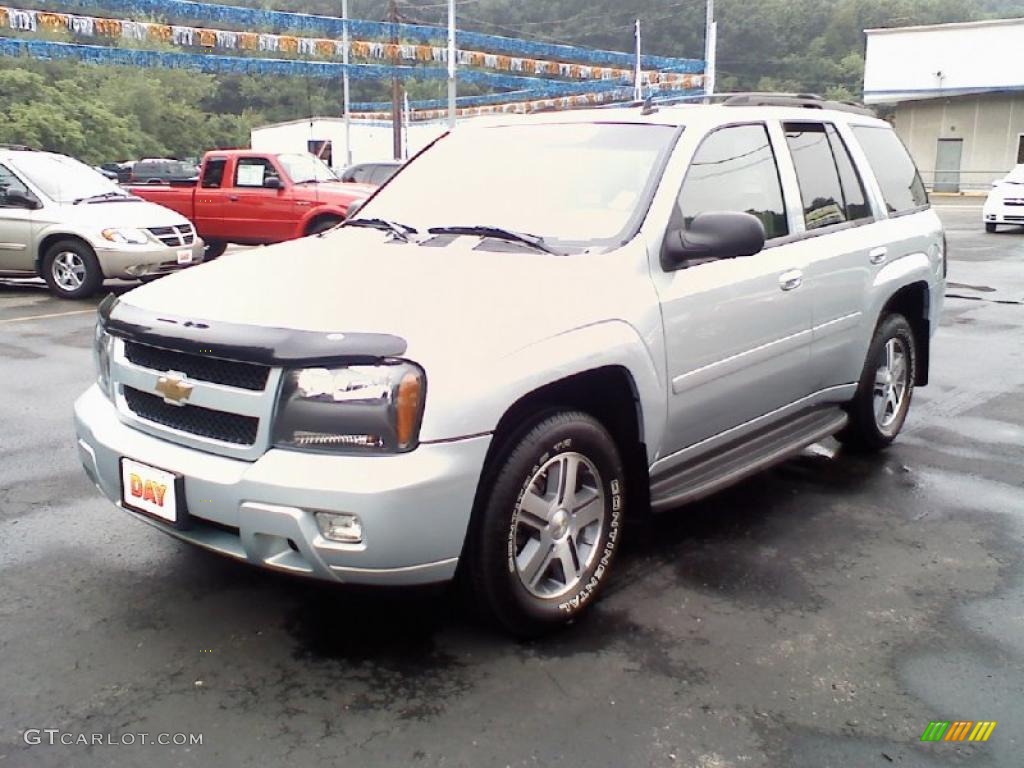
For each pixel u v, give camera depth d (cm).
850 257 478
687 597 367
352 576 285
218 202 1451
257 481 282
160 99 7906
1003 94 3553
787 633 340
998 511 463
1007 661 323
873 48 3756
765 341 420
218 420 302
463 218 404
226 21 1902
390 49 2155
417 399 281
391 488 275
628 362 340
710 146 409
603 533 351
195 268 378
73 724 278
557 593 336
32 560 386
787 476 514
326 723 281
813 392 479
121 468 321
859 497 481
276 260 372
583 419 333
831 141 502
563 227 379
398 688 300
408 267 345
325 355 281
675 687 304
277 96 7675
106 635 328
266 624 338
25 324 955
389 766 262
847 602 364
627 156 400
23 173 1138
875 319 505
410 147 4172
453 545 293
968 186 3694
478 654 321
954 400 678
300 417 284
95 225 1102
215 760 263
